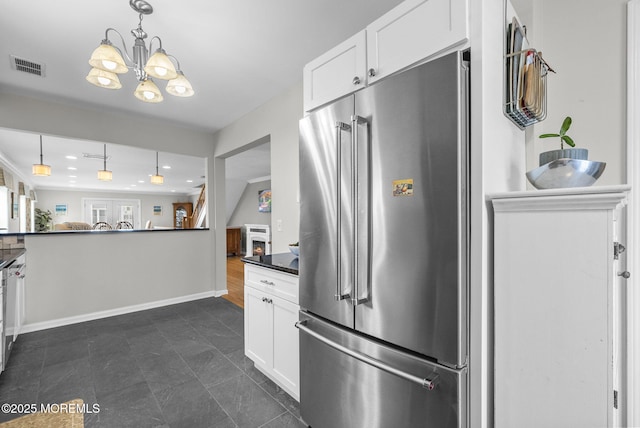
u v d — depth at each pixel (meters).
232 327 3.12
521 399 0.95
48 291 3.15
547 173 1.02
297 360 1.75
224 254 4.48
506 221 0.98
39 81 2.68
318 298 1.49
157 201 12.75
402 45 1.21
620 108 1.31
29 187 8.53
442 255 1.01
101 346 2.65
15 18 1.83
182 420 1.68
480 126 0.98
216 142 4.33
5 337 2.23
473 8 1.01
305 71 1.70
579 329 0.85
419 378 1.05
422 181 1.06
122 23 1.90
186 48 2.22
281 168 3.02
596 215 0.83
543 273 0.91
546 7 1.51
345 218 1.32
